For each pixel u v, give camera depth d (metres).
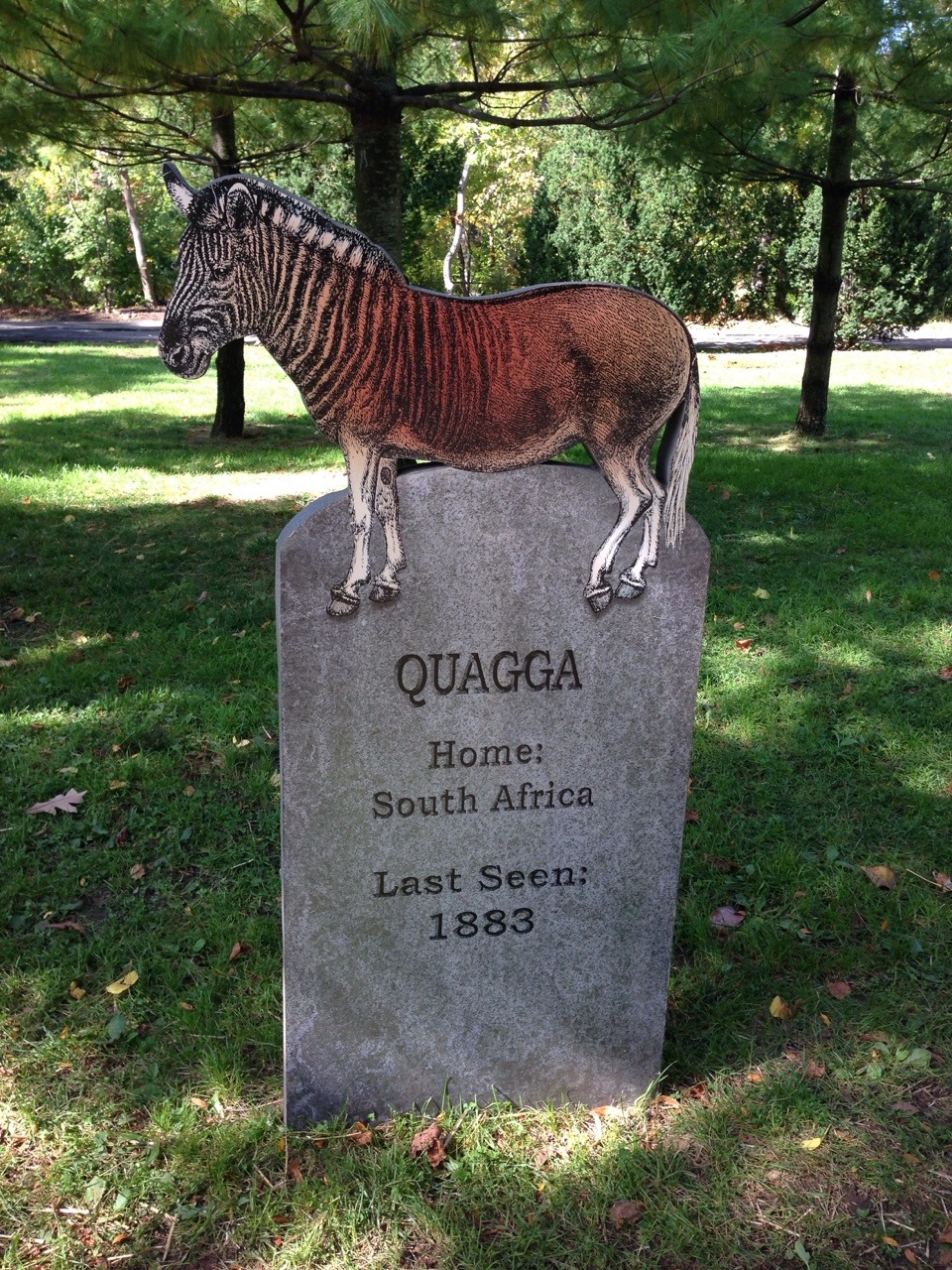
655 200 24.19
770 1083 3.07
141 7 5.36
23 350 22.67
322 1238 2.58
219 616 6.22
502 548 2.55
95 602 6.45
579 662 2.69
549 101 8.02
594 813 2.83
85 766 4.60
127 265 37.38
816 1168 2.81
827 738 4.92
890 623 6.14
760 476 9.66
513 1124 2.96
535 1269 2.54
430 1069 2.97
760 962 3.55
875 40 7.52
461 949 2.87
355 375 2.42
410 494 2.49
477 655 2.62
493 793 2.75
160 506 8.52
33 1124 2.87
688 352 2.53
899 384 17.30
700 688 5.40
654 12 5.41
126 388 16.28
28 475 9.49
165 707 5.10
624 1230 2.65
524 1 5.96
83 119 7.45
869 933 3.72
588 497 2.57
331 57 6.53
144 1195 2.68
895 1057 3.15
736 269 26.34
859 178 12.20
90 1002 3.32
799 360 21.25
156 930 3.66
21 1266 2.49
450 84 6.18
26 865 3.99
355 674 2.57
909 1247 2.59
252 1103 2.98
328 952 2.78
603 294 2.47
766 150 10.84
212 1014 3.27
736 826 4.29
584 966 2.96
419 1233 2.62
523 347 2.46
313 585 2.48
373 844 2.72
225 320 2.40
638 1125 2.99
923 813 4.33
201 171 18.12
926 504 8.72
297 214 2.36
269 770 4.60
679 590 2.69
